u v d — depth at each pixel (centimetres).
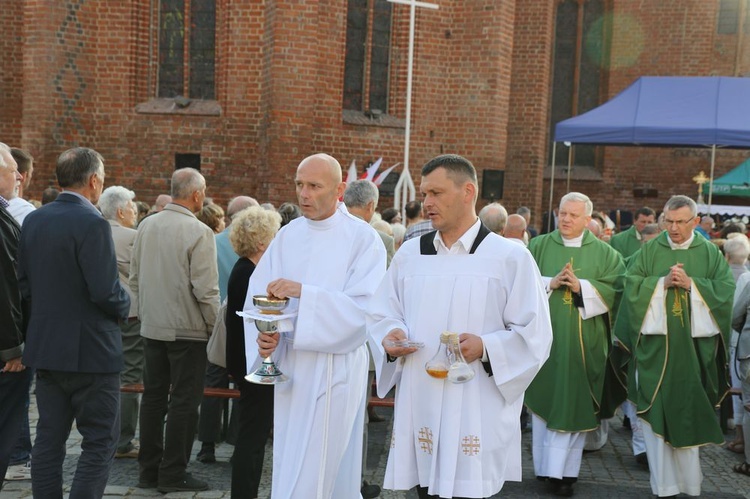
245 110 1463
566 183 2058
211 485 555
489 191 1520
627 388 647
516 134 1820
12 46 1597
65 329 425
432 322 359
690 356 564
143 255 529
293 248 426
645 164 2017
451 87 1555
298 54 1390
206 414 610
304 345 395
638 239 998
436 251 367
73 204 434
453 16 1546
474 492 350
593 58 2092
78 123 1473
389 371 373
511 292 356
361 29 1531
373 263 418
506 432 360
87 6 1462
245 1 1441
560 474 571
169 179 1495
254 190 1475
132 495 525
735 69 1981
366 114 1540
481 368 357
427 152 1558
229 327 475
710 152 1970
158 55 1513
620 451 706
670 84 1353
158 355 535
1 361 467
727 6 1984
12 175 496
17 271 443
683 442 556
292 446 409
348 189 616
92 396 432
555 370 595
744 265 767
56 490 430
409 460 365
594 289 598
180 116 1484
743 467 647
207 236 527
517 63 1809
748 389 640
